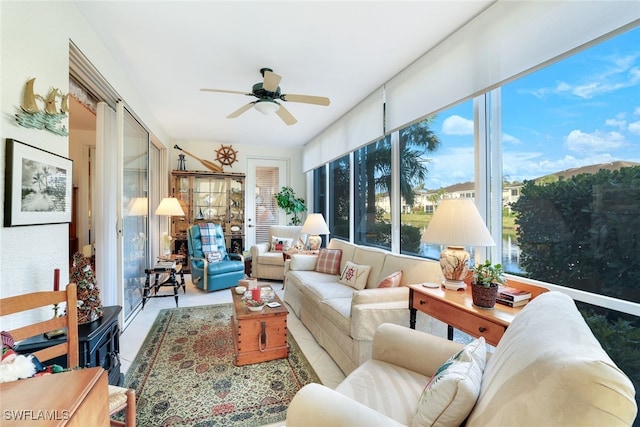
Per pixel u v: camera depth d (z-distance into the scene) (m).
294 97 2.62
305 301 2.92
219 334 2.71
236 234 5.62
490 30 1.89
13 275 1.33
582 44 1.42
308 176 6.18
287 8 1.90
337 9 1.91
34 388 0.71
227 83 3.05
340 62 2.62
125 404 1.25
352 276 2.87
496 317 1.40
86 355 1.51
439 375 0.95
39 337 1.50
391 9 1.92
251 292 2.48
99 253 2.50
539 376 0.60
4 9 1.26
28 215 1.39
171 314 3.23
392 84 2.94
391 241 3.28
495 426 0.65
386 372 1.35
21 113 1.36
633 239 1.35
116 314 1.85
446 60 2.25
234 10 1.92
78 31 1.90
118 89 2.63
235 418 1.63
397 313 1.99
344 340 2.07
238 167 5.96
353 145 3.79
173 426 1.56
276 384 1.95
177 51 2.44
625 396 0.50
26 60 1.40
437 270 2.19
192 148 5.67
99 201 2.50
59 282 1.52
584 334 0.70
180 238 5.22
